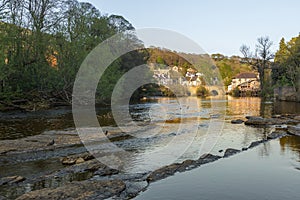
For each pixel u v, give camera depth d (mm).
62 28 35062
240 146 13547
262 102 49562
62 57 35031
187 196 7227
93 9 43125
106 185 7812
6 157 11375
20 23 30891
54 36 33906
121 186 7770
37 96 32031
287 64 57719
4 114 26516
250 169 9430
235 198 7078
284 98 54250
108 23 44719
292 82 52281
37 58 31906
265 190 7562
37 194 7156
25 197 6988
